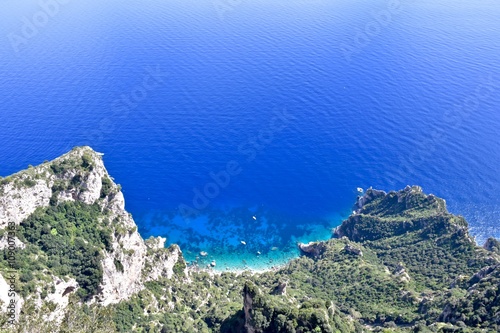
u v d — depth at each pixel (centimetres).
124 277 10562
